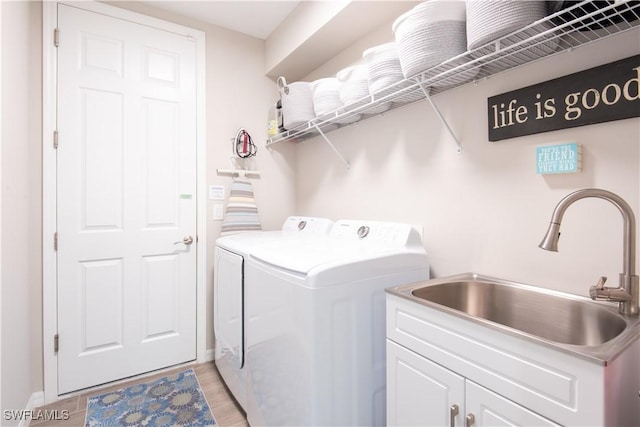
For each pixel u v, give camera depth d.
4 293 1.38
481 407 0.88
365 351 1.28
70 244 1.93
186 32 2.30
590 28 1.02
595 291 0.90
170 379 2.11
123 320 2.09
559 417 0.72
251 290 1.55
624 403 0.73
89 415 1.74
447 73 1.21
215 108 2.42
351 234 1.83
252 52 2.59
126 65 2.09
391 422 1.17
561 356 0.72
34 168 1.82
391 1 1.68
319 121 2.08
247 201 2.49
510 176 1.28
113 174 2.05
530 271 1.22
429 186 1.62
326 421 1.17
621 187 1.00
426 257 1.51
